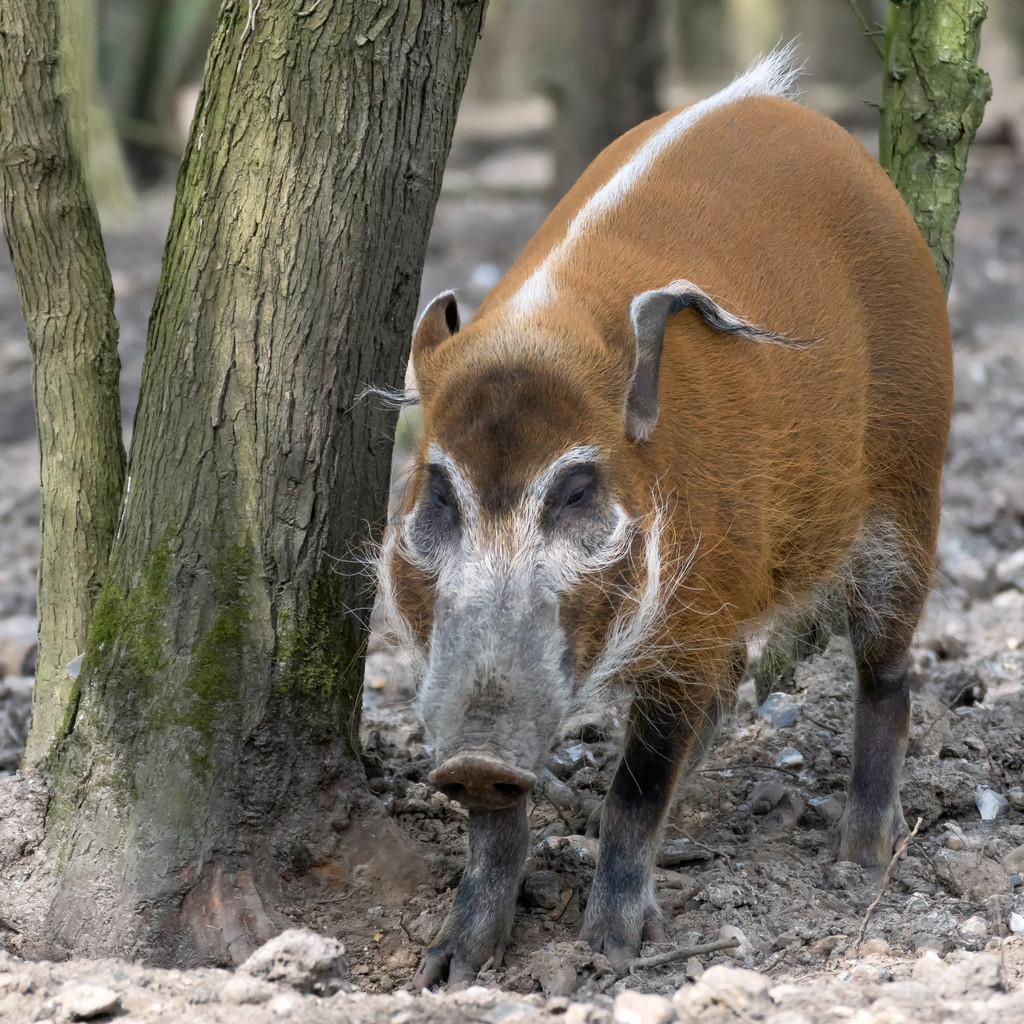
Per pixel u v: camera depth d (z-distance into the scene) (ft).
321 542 24.11
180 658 23.47
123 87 116.37
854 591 26.68
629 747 22.65
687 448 21.62
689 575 21.53
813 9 185.57
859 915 22.86
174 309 23.93
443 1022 17.76
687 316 22.52
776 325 23.32
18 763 31.65
